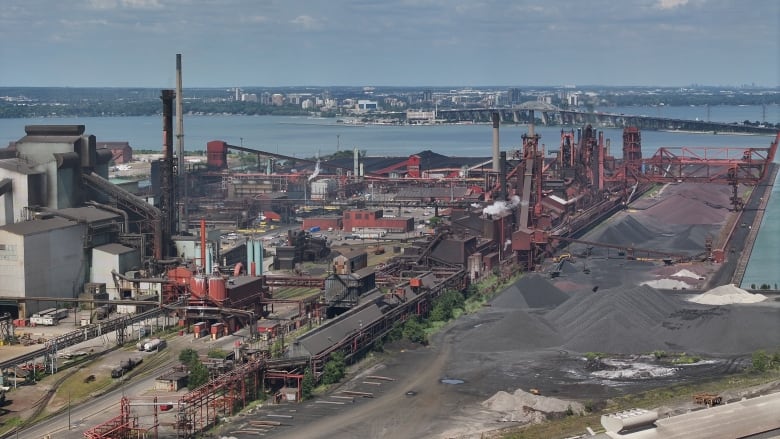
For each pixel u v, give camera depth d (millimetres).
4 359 148625
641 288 179750
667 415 113375
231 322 166500
